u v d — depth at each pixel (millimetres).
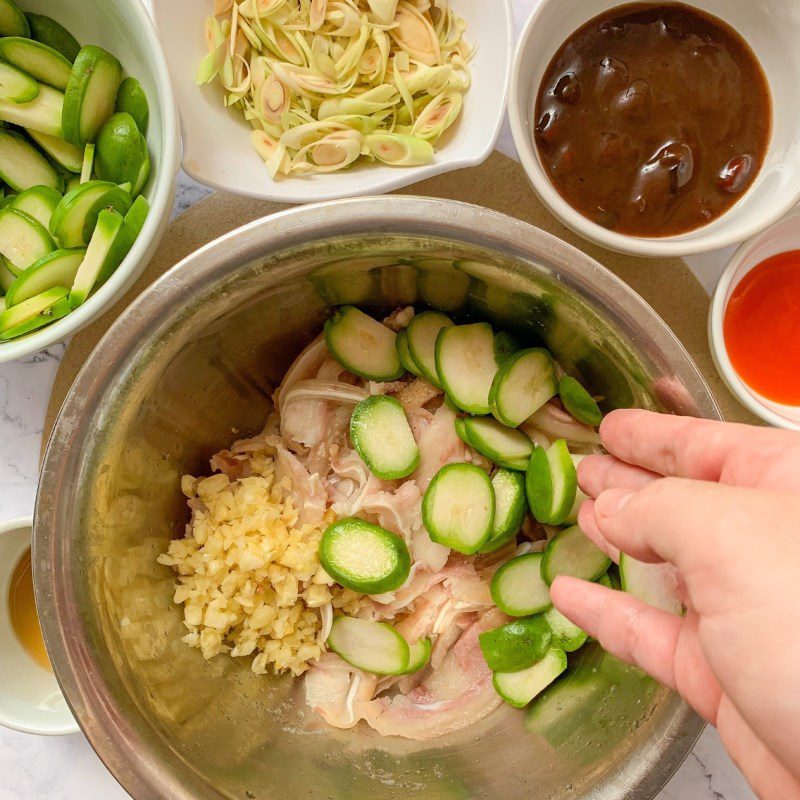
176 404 399
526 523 439
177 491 426
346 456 437
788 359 424
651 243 383
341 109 414
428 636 429
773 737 259
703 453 315
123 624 375
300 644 420
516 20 441
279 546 408
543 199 386
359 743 421
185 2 410
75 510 358
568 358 411
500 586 412
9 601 438
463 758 407
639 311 349
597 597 329
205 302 360
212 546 409
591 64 399
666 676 312
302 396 436
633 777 353
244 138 423
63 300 393
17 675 432
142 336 355
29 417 444
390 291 410
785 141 390
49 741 448
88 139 411
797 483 286
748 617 254
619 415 352
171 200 390
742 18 390
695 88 395
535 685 403
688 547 267
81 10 408
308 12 410
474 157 397
